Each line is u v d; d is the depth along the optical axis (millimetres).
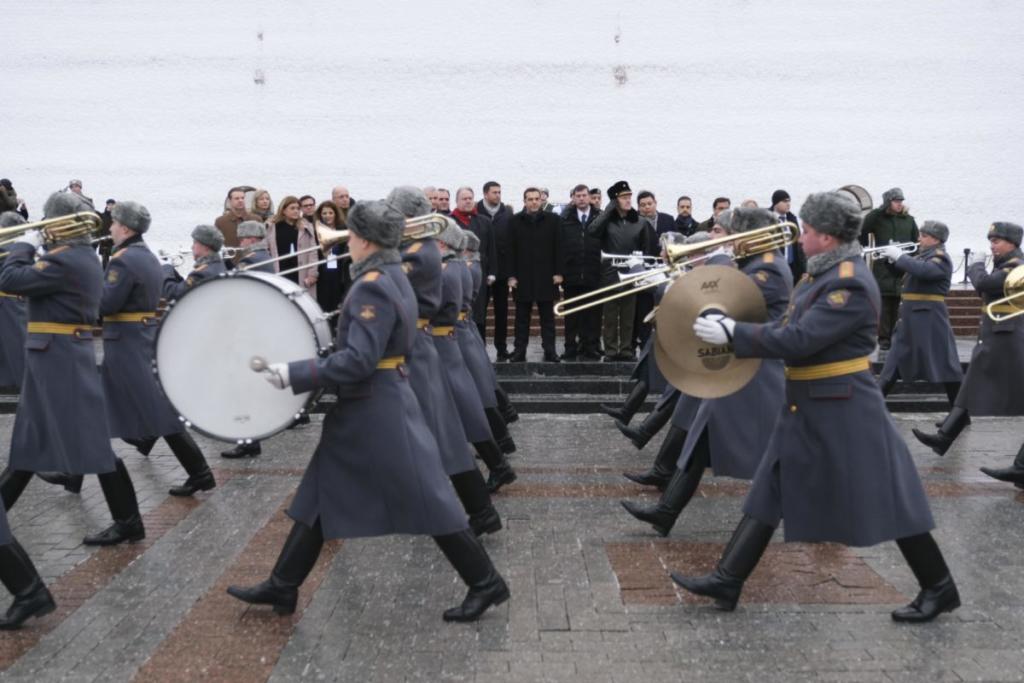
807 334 4504
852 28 20422
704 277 4902
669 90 20391
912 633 4617
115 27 20547
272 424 4559
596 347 12133
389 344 4605
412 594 5164
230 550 5898
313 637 4609
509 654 4406
